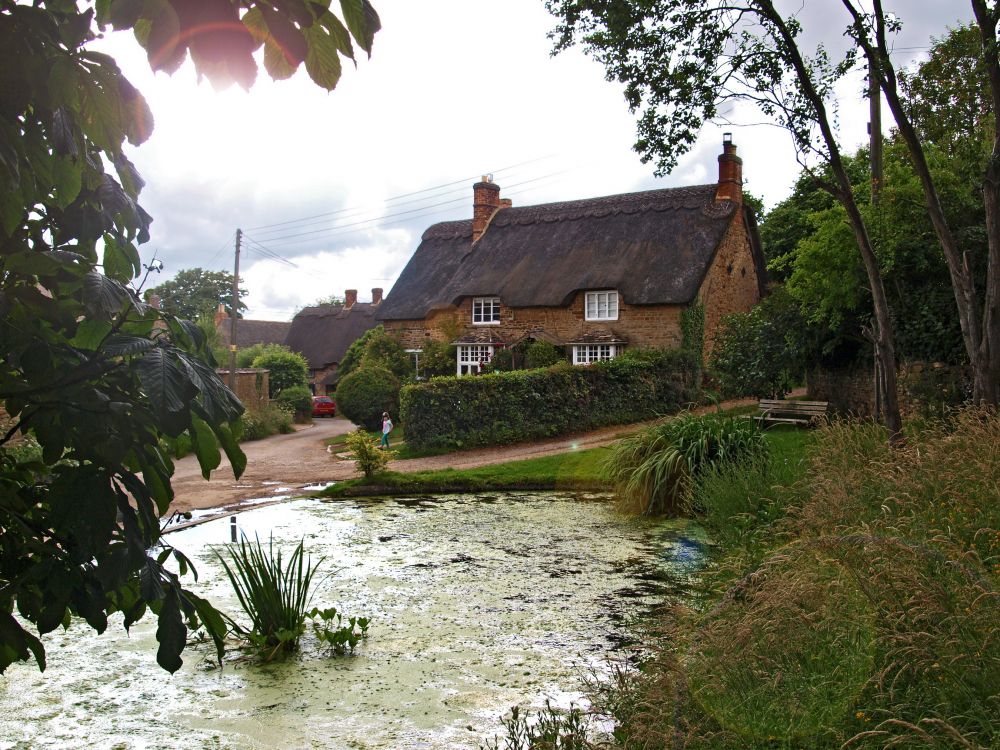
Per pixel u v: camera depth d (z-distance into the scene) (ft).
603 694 16.48
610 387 77.82
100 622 6.32
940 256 48.44
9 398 6.25
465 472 52.31
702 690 11.98
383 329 110.22
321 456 74.74
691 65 38.91
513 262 101.65
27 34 5.64
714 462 35.83
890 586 12.87
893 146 51.88
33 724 16.35
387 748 15.07
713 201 93.45
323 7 4.86
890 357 37.19
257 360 141.79
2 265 6.16
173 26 4.35
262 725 16.19
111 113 5.62
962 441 23.07
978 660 10.84
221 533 36.29
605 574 27.71
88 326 6.63
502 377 71.46
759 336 62.28
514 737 14.14
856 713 11.00
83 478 5.92
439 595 25.48
